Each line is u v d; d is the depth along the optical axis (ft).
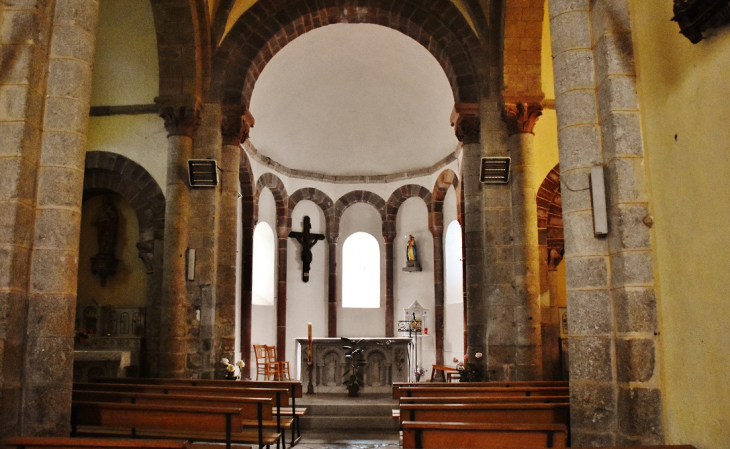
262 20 45.98
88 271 49.03
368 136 71.56
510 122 42.11
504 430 18.66
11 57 21.24
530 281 40.65
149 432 28.53
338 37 60.54
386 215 72.79
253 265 66.13
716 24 16.46
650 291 20.06
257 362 61.98
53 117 21.90
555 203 47.73
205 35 44.01
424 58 60.80
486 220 42.01
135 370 46.06
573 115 22.03
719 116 16.62
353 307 73.05
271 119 65.98
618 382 20.36
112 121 48.19
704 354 17.43
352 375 50.80
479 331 42.86
